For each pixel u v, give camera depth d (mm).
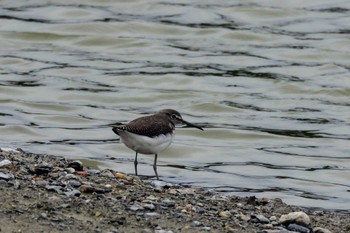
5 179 11742
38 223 10211
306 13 28328
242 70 24031
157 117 14617
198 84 22984
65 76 23297
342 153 18438
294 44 25906
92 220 10562
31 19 27344
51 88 22281
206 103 21562
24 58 24516
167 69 23922
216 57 24969
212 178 16156
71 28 26641
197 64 24391
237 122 20516
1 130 18750
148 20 27547
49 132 18938
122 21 27281
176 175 16172
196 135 19453
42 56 24797
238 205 12336
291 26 27375
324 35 26562
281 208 12547
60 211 10727
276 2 29203
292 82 23109
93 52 25359
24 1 28875
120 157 17281
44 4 28656
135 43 25875
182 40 26281
